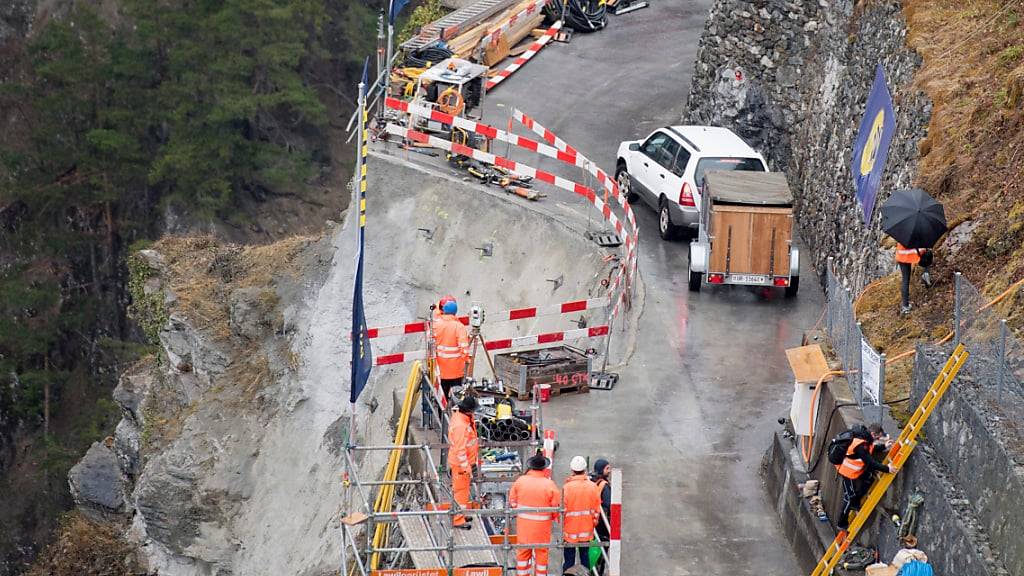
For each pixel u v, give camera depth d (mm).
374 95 72750
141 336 139875
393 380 60594
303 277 67562
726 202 52500
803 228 62062
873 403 36312
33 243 140000
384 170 65062
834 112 59031
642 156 61625
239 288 69062
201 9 140625
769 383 48000
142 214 143500
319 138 157250
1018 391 30656
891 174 49469
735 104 67250
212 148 138250
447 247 62062
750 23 66000
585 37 85000
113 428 124875
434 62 71188
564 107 74062
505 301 59156
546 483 33469
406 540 35812
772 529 39469
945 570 31344
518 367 46031
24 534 122750
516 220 60844
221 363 68062
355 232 65750
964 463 31766
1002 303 38781
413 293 62844
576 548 34781
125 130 139875
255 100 140250
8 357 131000
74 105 139875
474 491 38344
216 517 63375
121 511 75125
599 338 51688
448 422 39938
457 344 41500
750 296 55000
